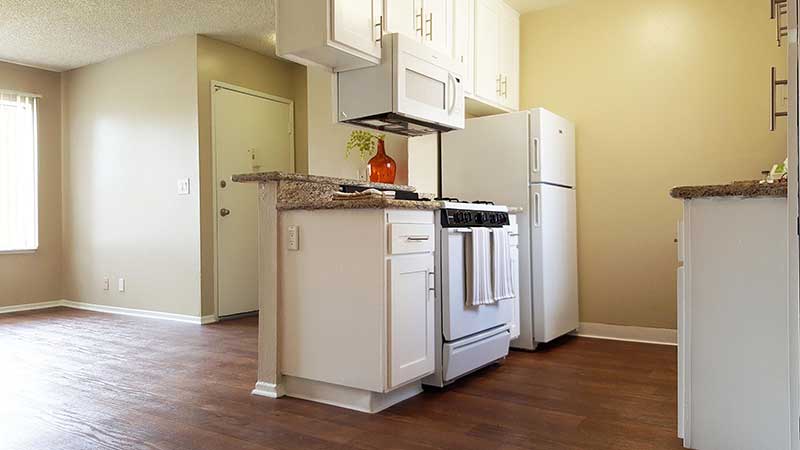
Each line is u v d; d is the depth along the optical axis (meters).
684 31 3.70
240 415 2.33
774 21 3.44
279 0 2.67
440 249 2.67
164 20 4.35
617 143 3.91
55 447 2.00
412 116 2.92
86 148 5.57
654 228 3.79
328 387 2.50
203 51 4.73
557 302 3.67
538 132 3.52
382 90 2.86
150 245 5.02
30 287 5.52
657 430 2.12
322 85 4.65
